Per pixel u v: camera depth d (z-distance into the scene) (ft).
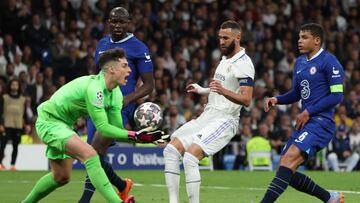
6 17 213.05
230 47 86.58
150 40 223.51
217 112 86.99
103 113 78.43
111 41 97.30
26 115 183.32
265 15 243.40
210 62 224.94
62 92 80.28
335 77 83.82
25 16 215.51
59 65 207.82
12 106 172.24
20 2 219.41
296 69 87.30
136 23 225.15
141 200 104.01
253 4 242.58
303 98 86.38
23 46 212.64
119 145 189.98
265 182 142.51
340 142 200.54
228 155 194.08
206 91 89.97
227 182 142.20
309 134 83.25
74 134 78.95
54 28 213.66
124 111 95.81
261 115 208.44
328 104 83.35
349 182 144.15
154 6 234.38
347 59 241.96
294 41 240.12
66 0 222.69
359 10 258.16
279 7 248.11
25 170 173.47
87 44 212.23
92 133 92.53
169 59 220.02
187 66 222.69
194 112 204.13
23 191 118.62
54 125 79.66
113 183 92.43
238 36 86.99
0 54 203.82
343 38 247.50
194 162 84.02
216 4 240.73
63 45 212.23
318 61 84.94
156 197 108.58
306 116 83.51
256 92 214.07
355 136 203.72
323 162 198.29
